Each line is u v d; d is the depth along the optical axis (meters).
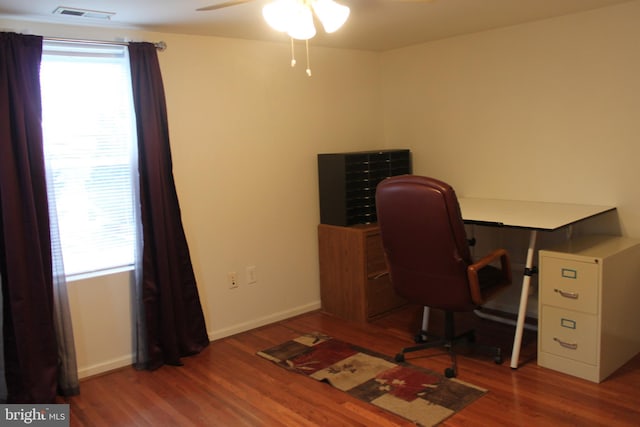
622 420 2.37
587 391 2.65
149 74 3.08
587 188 3.35
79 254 3.08
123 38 3.11
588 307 2.70
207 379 3.02
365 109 4.39
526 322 3.62
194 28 3.19
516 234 3.75
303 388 2.85
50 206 2.84
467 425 2.40
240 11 2.80
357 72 4.31
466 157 3.98
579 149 3.36
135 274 3.18
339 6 2.20
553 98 3.44
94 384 3.02
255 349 3.42
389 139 4.49
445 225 2.63
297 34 2.24
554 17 3.34
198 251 3.51
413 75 4.24
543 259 2.85
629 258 2.89
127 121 3.14
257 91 3.71
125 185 3.20
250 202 3.74
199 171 3.47
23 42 2.67
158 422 2.58
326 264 4.04
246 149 3.68
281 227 3.92
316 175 4.10
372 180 3.97
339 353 3.28
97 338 3.14
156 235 3.14
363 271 3.77
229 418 2.58
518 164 3.68
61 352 2.89
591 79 3.25
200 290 3.54
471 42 3.81
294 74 3.91
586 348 2.74
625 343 2.92
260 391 2.84
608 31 3.13
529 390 2.69
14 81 2.65
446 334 3.10
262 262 3.83
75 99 2.98
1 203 2.66
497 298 3.93
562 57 3.35
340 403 2.67
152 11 2.72
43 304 2.77
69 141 2.98
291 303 4.03
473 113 3.89
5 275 2.71
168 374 3.11
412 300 2.99
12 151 2.67
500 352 3.01
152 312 3.17
